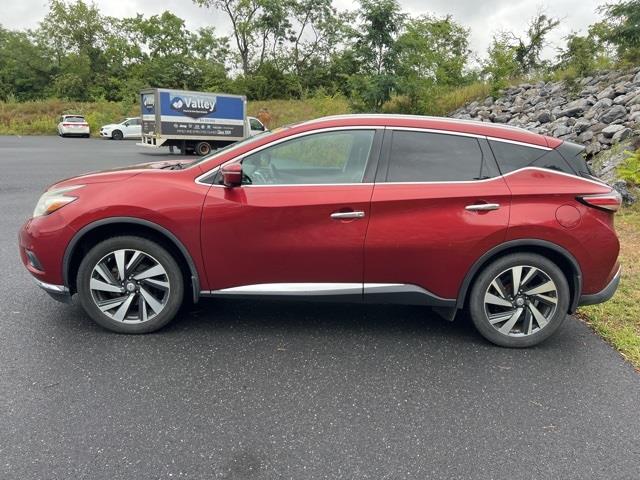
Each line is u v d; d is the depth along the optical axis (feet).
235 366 10.78
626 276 16.79
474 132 11.85
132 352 11.21
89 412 8.94
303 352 11.54
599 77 49.34
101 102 148.15
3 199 29.86
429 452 8.20
